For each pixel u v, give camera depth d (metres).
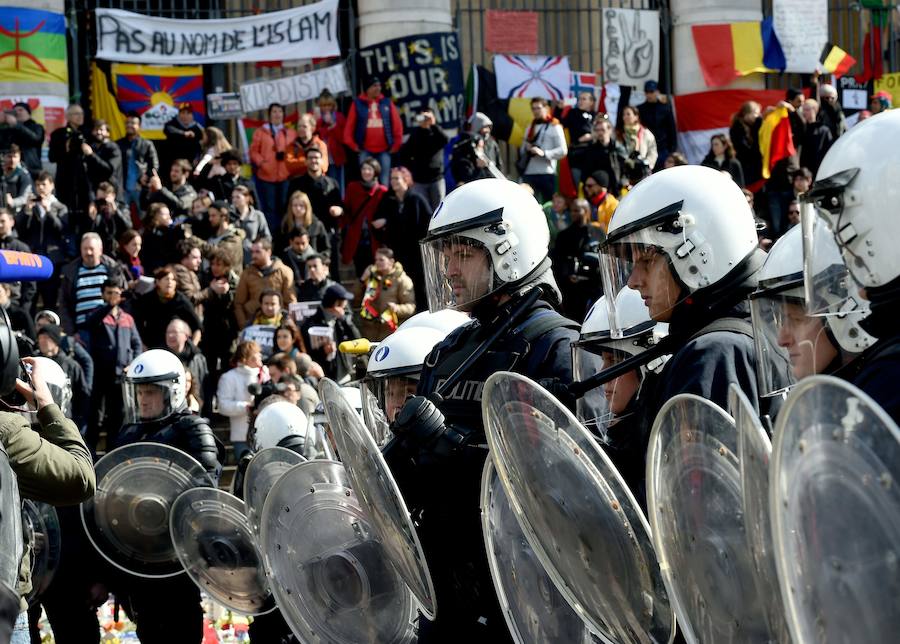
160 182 28.28
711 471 6.20
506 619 8.81
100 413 23.16
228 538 13.50
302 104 35.03
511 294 9.47
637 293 9.23
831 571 4.80
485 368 9.20
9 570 6.50
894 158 5.76
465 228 9.36
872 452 4.55
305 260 25.97
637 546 6.99
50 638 16.95
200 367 22.09
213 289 24.61
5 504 6.50
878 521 4.59
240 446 22.25
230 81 34.72
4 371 7.68
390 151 30.73
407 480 9.60
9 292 23.59
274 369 18.69
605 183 26.89
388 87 33.31
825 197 5.92
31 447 8.81
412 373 11.63
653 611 7.07
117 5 34.28
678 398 6.31
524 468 7.71
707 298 7.76
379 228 27.14
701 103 35.34
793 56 35.50
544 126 29.30
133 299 24.80
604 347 9.34
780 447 4.84
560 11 35.16
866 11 36.66
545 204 27.16
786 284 7.14
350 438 9.30
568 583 7.85
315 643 11.04
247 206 27.33
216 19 33.19
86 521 14.07
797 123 28.89
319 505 10.94
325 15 33.44
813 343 7.12
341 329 23.42
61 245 26.86
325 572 10.89
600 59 36.09
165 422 14.78
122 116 33.00
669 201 7.77
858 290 6.00
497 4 37.34
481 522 9.20
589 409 9.23
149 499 13.88
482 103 34.28
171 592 14.37
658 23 35.28
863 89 36.19
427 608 9.13
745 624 6.12
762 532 5.62
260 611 13.53
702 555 6.36
